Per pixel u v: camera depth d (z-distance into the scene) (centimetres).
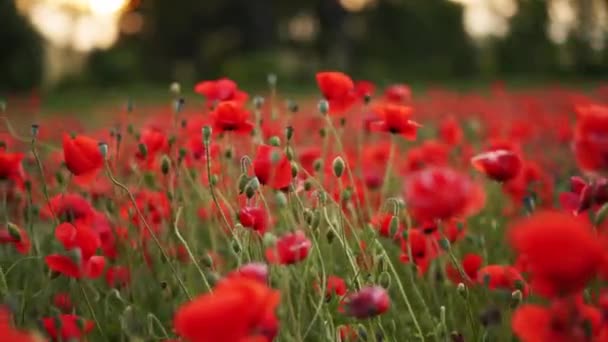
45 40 2764
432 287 248
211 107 293
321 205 221
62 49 3094
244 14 3897
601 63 3381
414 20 3688
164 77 3781
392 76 3275
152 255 288
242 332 114
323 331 209
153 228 291
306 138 519
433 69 3447
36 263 270
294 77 2875
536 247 115
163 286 253
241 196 252
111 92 2583
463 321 249
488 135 558
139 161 308
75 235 202
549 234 114
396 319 233
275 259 182
